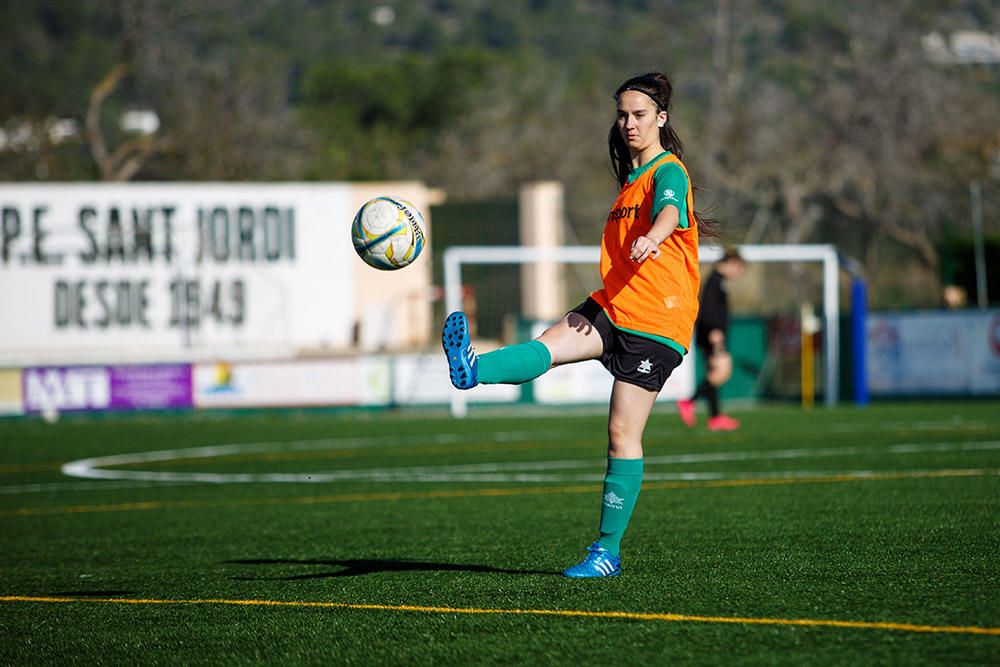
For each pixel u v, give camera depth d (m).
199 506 30.52
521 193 103.38
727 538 21.72
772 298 107.00
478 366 16.48
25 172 122.62
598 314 17.39
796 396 72.56
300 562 21.12
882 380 71.69
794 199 127.25
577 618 15.15
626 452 17.67
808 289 106.38
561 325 17.38
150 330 80.44
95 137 127.56
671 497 28.27
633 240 17.16
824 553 19.67
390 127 179.88
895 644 13.31
